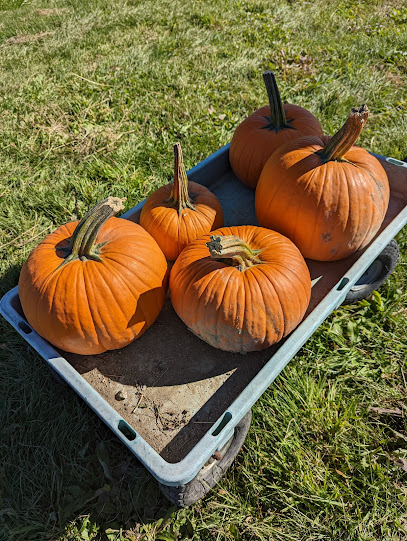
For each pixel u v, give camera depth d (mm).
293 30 2242
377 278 1047
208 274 696
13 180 1403
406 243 1191
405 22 2330
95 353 738
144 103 1729
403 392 926
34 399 904
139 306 714
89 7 2535
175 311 812
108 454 837
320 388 914
